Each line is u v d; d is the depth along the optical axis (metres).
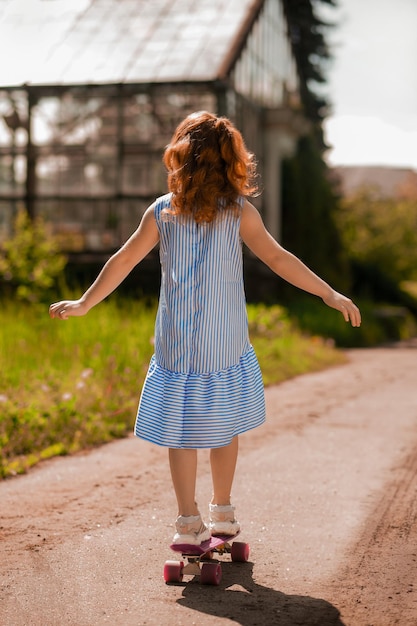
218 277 3.49
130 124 21.59
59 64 21.55
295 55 27.92
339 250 29.19
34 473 5.61
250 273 22.09
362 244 34.19
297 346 14.02
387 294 33.03
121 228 21.77
